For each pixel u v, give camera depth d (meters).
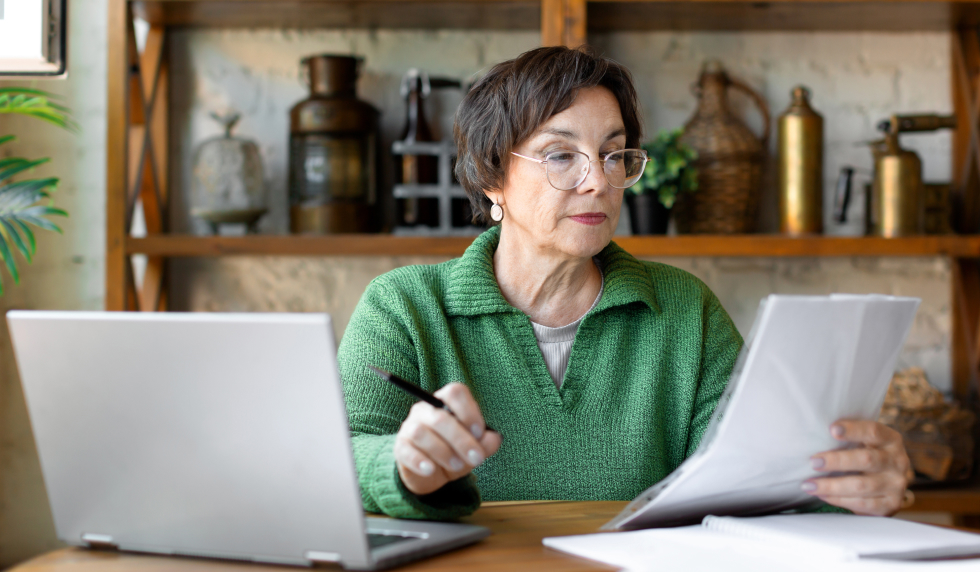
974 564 0.67
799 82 2.38
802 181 2.11
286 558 0.70
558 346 1.27
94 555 0.75
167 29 2.35
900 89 2.37
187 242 2.04
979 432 2.10
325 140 2.12
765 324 0.70
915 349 2.37
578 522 0.88
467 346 1.25
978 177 2.27
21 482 2.28
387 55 2.37
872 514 0.86
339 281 2.38
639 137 1.28
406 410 1.16
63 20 1.46
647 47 2.38
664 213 2.11
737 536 0.78
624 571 0.67
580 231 1.17
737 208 2.11
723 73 2.19
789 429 0.78
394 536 0.76
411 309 1.24
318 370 0.64
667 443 1.25
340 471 0.66
